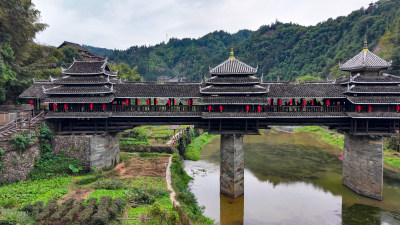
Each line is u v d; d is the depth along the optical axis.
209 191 33.50
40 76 54.34
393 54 70.06
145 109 32.34
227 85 30.97
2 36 43.62
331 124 32.34
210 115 30.08
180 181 32.22
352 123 31.62
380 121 31.88
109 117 32.50
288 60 144.62
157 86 33.12
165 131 62.41
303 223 25.98
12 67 46.41
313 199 31.38
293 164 44.78
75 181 28.00
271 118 32.50
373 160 31.27
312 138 68.25
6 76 40.75
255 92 29.80
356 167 33.00
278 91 31.80
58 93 30.39
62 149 31.22
